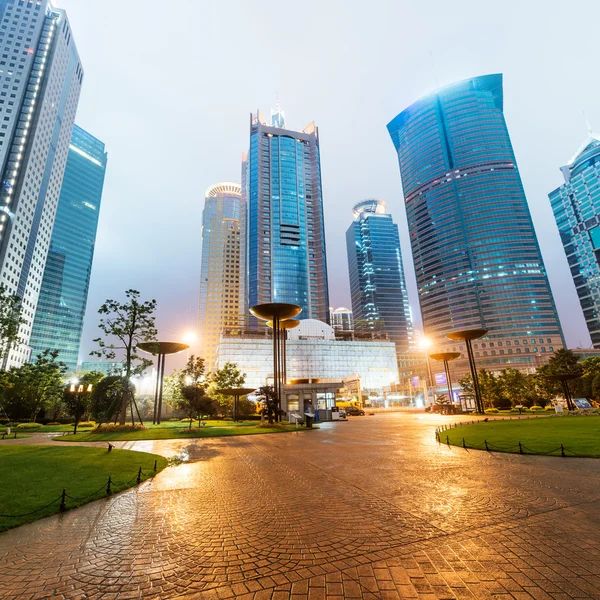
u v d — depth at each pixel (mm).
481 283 158625
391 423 37375
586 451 14211
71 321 174500
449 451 16188
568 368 63750
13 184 96000
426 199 185500
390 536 6164
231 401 58031
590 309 158125
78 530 6824
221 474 12062
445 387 87250
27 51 107750
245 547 5859
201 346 169625
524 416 39594
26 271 104375
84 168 192500
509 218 162750
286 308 45844
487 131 177625
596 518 6770
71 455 15734
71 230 181375
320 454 16125
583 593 4203
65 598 4391
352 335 141625
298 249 165375
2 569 5219
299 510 7805
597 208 157750
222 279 182875
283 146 181250
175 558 5496
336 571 4938
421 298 180375
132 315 33094
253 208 167625
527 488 9133
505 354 146250
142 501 8867
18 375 47750
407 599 4152
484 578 4621
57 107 115750
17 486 10055
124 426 29906
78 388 30234
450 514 7223
